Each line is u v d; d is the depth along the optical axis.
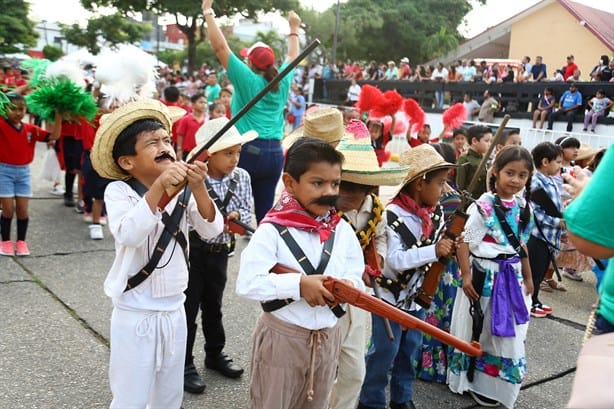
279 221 2.14
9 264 4.86
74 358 3.43
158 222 2.25
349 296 2.01
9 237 5.11
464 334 3.40
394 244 2.85
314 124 3.24
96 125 5.59
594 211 1.61
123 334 2.23
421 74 18.23
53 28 33.75
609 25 26.05
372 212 2.71
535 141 11.48
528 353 4.14
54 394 3.05
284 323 2.13
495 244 3.29
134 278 2.21
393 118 7.36
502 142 5.92
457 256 3.21
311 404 2.27
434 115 14.62
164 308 2.29
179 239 2.30
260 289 2.04
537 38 27.16
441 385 3.58
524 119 13.66
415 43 41.22
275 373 2.14
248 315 4.28
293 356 2.13
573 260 5.68
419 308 3.05
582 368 1.27
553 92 13.14
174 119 3.50
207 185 3.19
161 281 2.26
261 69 4.57
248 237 6.08
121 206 2.21
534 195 4.69
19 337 3.61
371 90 7.21
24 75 8.72
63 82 4.86
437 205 3.12
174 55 46.44
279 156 4.78
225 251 3.25
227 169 3.20
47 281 4.56
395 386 3.12
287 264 2.12
